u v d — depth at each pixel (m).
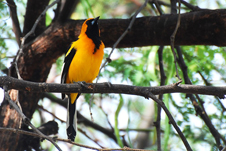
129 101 10.98
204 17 9.35
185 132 12.23
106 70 13.62
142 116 21.12
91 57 10.01
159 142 9.30
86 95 14.36
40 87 7.48
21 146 10.62
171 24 9.83
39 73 11.16
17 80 7.30
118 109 10.41
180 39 9.94
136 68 12.73
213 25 9.23
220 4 16.70
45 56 10.95
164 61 13.18
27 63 10.93
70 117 10.21
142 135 20.38
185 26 9.64
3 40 13.43
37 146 10.78
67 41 10.95
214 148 11.76
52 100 14.88
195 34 9.61
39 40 11.03
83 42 10.12
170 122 6.69
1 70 13.13
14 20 11.55
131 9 21.70
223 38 9.20
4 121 10.16
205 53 13.23
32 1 10.76
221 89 7.36
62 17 11.07
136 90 7.54
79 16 17.47
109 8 20.55
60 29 10.97
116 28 10.47
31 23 11.34
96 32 10.33
